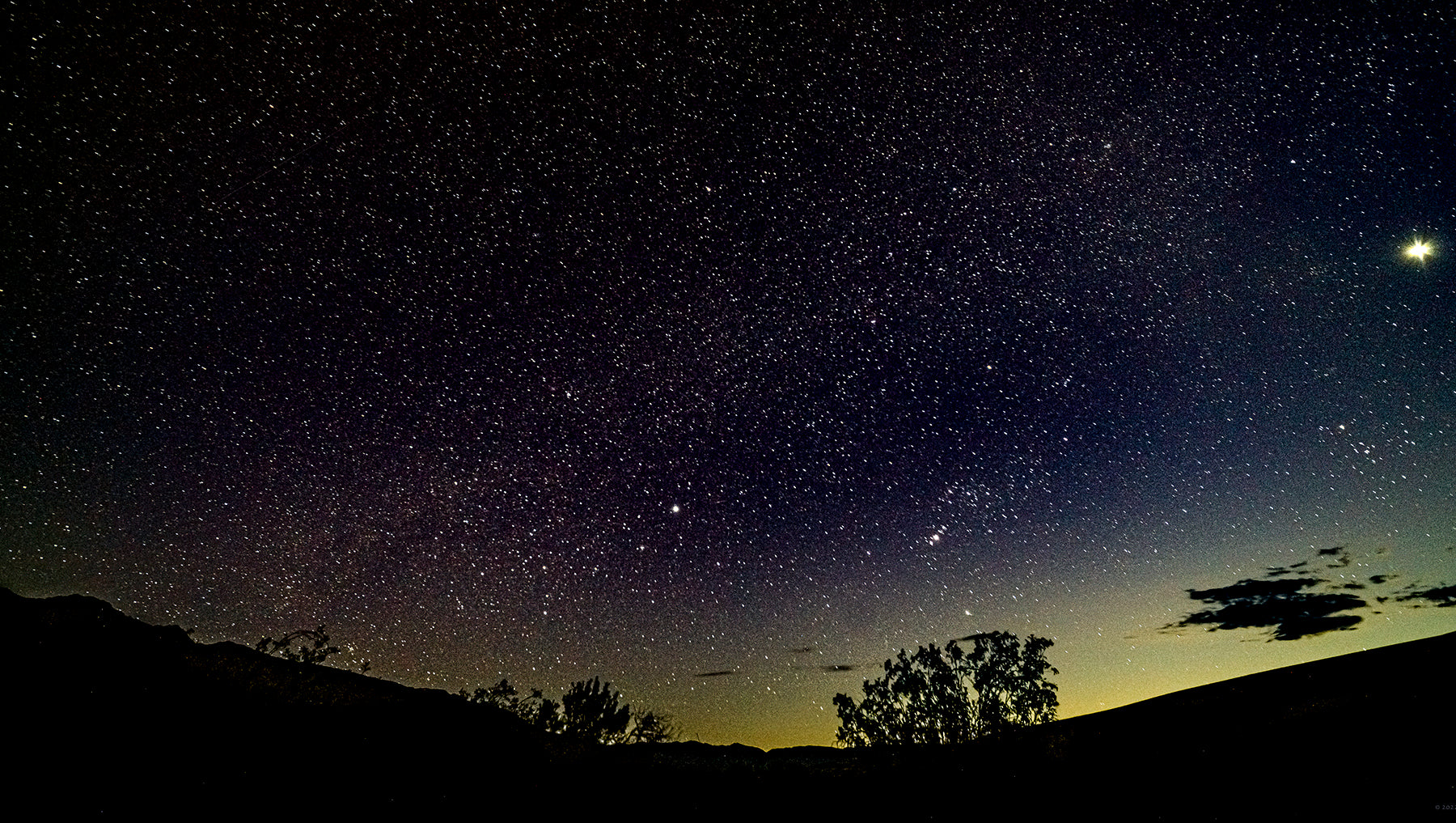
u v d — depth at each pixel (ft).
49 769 12.24
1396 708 18.67
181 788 12.94
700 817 17.65
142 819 11.58
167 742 14.60
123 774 12.82
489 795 16.51
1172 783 17.02
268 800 13.42
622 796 18.39
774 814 18.06
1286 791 15.20
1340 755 16.48
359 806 14.17
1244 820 14.24
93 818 11.23
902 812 17.62
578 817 16.40
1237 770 17.02
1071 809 16.47
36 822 10.73
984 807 17.46
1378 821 12.98
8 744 12.60
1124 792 16.97
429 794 15.69
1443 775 14.24
